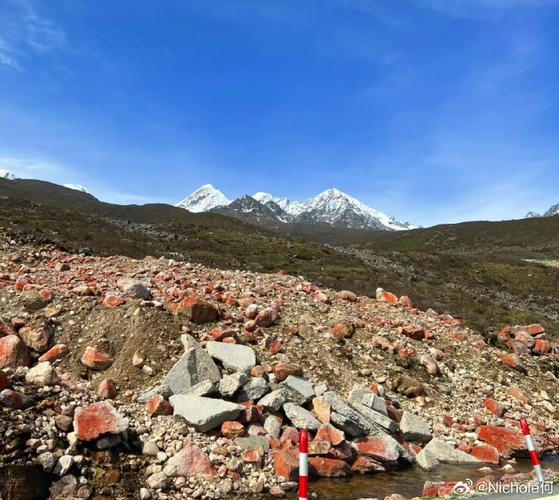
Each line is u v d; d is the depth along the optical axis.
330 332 13.76
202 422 8.80
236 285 15.96
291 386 10.41
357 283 42.00
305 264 52.28
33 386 8.97
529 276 69.31
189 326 11.92
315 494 8.07
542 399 14.17
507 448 11.11
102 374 10.23
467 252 120.00
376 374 12.88
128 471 7.77
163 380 9.98
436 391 13.07
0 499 6.60
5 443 7.35
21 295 12.00
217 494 7.62
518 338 18.09
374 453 9.59
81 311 11.73
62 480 7.28
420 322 16.78
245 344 12.12
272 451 8.87
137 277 15.65
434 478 9.23
